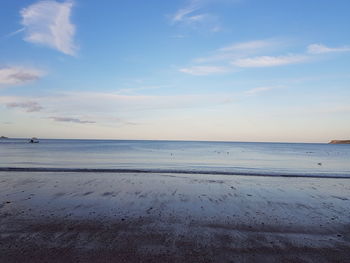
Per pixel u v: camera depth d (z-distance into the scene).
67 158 24.75
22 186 9.43
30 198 7.69
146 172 13.69
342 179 12.48
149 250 4.36
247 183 10.91
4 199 7.55
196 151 47.41
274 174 13.80
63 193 8.38
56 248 4.34
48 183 10.05
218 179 11.80
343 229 5.53
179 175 12.78
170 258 4.09
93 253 4.20
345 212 6.81
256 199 8.11
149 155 32.22
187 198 8.05
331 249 4.51
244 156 34.91
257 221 5.97
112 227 5.40
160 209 6.80
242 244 4.68
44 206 6.87
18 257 4.00
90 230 5.21
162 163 21.25
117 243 4.61
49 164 18.64
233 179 11.92
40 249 4.29
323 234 5.22
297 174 13.90
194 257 4.13
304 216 6.42
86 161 21.83
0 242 4.54
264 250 4.44
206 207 7.08
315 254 4.31
